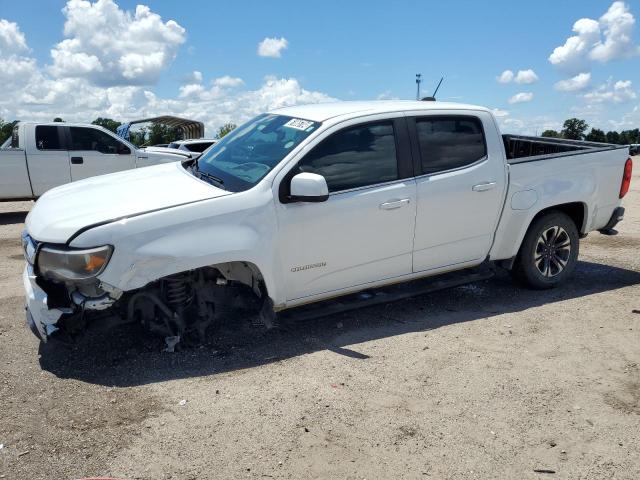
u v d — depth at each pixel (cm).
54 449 310
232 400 360
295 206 425
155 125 3406
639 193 1309
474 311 520
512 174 521
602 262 689
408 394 369
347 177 448
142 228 380
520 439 323
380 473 292
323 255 442
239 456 305
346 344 446
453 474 292
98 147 1202
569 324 488
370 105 491
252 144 478
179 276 414
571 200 554
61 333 393
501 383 385
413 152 475
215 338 450
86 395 367
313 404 356
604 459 305
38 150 1145
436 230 489
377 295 494
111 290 377
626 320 496
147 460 301
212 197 407
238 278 434
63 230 378
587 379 392
